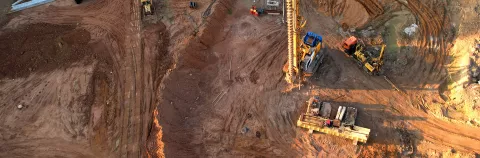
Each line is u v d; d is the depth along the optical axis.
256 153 26.50
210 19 33.09
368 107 28.16
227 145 26.94
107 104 29.38
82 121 28.55
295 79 29.89
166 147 25.59
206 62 31.52
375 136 26.78
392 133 26.86
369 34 32.28
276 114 28.27
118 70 31.28
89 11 35.97
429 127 26.95
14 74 31.78
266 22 33.84
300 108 28.50
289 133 27.31
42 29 34.69
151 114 28.47
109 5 36.16
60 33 34.09
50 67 31.95
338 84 29.59
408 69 30.06
